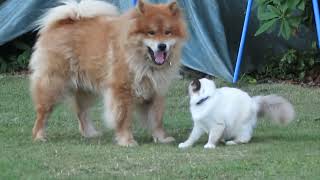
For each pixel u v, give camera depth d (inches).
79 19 486.6
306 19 666.2
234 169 369.1
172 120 546.3
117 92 456.4
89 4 488.7
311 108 580.1
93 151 423.2
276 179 348.5
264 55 729.0
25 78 724.7
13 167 376.5
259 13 629.3
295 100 613.6
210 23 708.7
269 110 453.1
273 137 469.4
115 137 474.9
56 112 576.1
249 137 446.3
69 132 510.9
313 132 485.1
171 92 639.1
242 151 416.2
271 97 454.9
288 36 625.3
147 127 476.7
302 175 355.9
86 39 474.6
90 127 500.7
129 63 450.6
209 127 435.5
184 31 454.9
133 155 409.7
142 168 375.6
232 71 691.4
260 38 724.7
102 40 466.3
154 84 456.4
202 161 390.0
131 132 462.3
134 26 443.8
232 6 729.6
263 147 427.5
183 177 354.9
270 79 719.1
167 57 450.9
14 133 497.4
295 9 636.7
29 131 506.3
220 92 439.2
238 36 733.3
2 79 714.8
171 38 444.8
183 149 428.8
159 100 467.2
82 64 475.8
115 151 423.5
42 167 378.3
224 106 433.1
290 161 386.0
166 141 467.5
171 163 385.7
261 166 376.2
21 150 429.4
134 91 456.8
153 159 396.5
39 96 480.1
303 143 442.0
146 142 470.6
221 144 445.1
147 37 442.0
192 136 442.6
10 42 782.5
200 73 703.1
